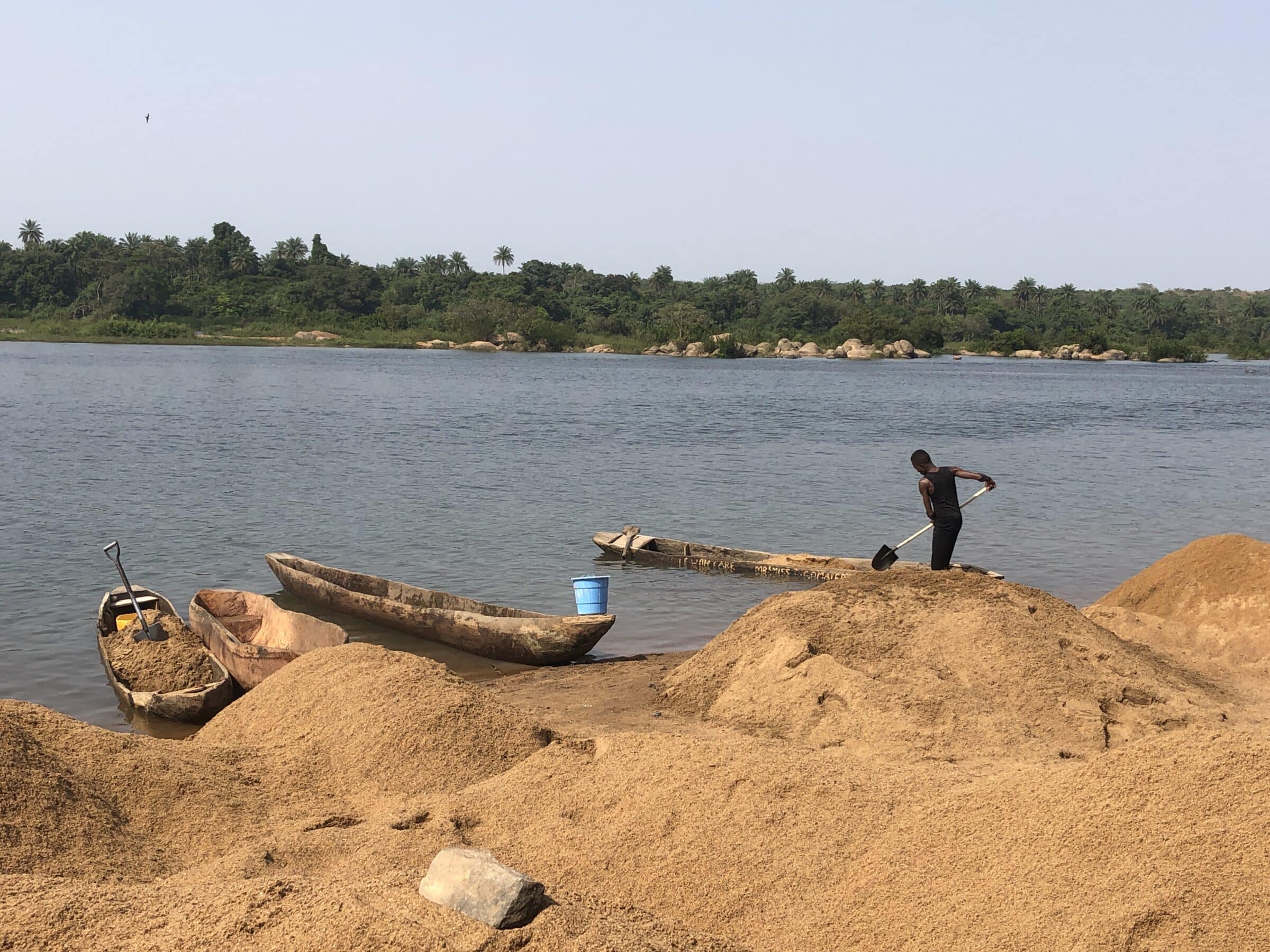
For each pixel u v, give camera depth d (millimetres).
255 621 13531
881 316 149375
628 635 14148
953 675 9391
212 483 25266
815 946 5496
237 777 7461
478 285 159375
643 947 4707
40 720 7242
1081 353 145625
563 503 23984
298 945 4484
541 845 6527
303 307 142500
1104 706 9125
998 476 30125
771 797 6613
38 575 16203
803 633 10016
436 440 36000
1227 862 5305
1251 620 12523
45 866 5770
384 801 7320
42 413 41500
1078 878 5414
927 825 6137
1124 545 20062
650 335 141250
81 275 142750
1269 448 38375
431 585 16453
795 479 28531
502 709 8469
